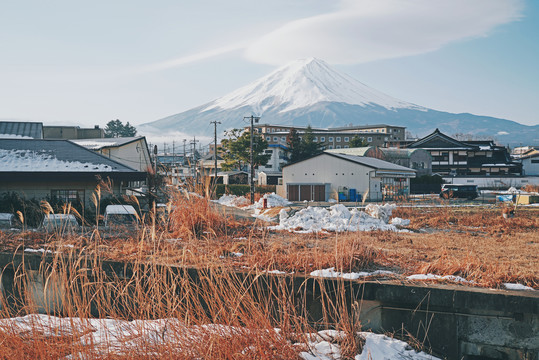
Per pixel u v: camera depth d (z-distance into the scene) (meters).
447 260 8.03
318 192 50.66
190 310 5.98
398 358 5.58
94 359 5.19
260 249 9.16
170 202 11.39
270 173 91.50
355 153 65.75
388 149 74.00
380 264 8.16
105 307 7.08
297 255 8.05
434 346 6.37
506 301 5.99
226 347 5.23
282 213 17.94
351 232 13.91
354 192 48.31
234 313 5.63
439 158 90.12
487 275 6.96
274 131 149.88
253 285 6.83
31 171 20.73
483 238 12.80
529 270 7.63
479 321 6.24
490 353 6.24
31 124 39.22
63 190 21.22
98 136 76.44
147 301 6.28
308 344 5.61
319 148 100.50
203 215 11.38
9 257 8.67
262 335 5.50
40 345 5.27
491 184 76.56
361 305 6.65
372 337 6.10
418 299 6.34
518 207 30.91
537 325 5.97
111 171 21.34
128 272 7.35
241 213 20.50
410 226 16.45
